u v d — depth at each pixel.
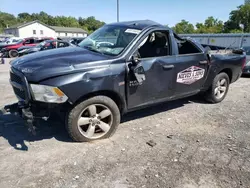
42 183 2.70
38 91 3.07
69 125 3.40
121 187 2.65
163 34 4.27
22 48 20.16
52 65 3.22
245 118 4.75
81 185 2.68
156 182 2.74
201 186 2.69
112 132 3.77
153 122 4.46
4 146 3.44
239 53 5.99
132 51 3.75
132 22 4.52
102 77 3.38
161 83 4.11
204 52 4.84
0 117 4.43
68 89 3.14
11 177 2.79
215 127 4.29
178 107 5.33
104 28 4.67
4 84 7.63
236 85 7.91
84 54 3.69
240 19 72.81
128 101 3.79
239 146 3.59
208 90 5.38
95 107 3.52
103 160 3.16
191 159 3.22
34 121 3.41
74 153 3.30
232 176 2.87
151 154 3.33
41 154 3.26
